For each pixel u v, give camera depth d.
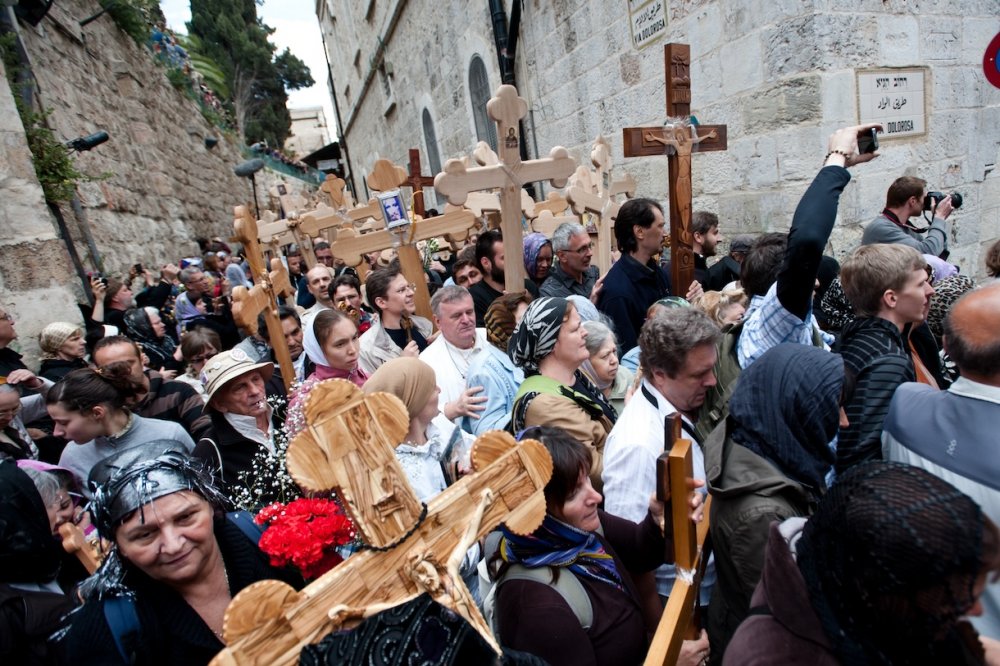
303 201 9.27
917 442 1.54
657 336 1.79
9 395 2.67
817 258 1.92
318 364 2.92
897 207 3.80
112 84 10.38
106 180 8.89
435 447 2.07
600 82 6.27
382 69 17.45
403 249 3.68
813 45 3.92
